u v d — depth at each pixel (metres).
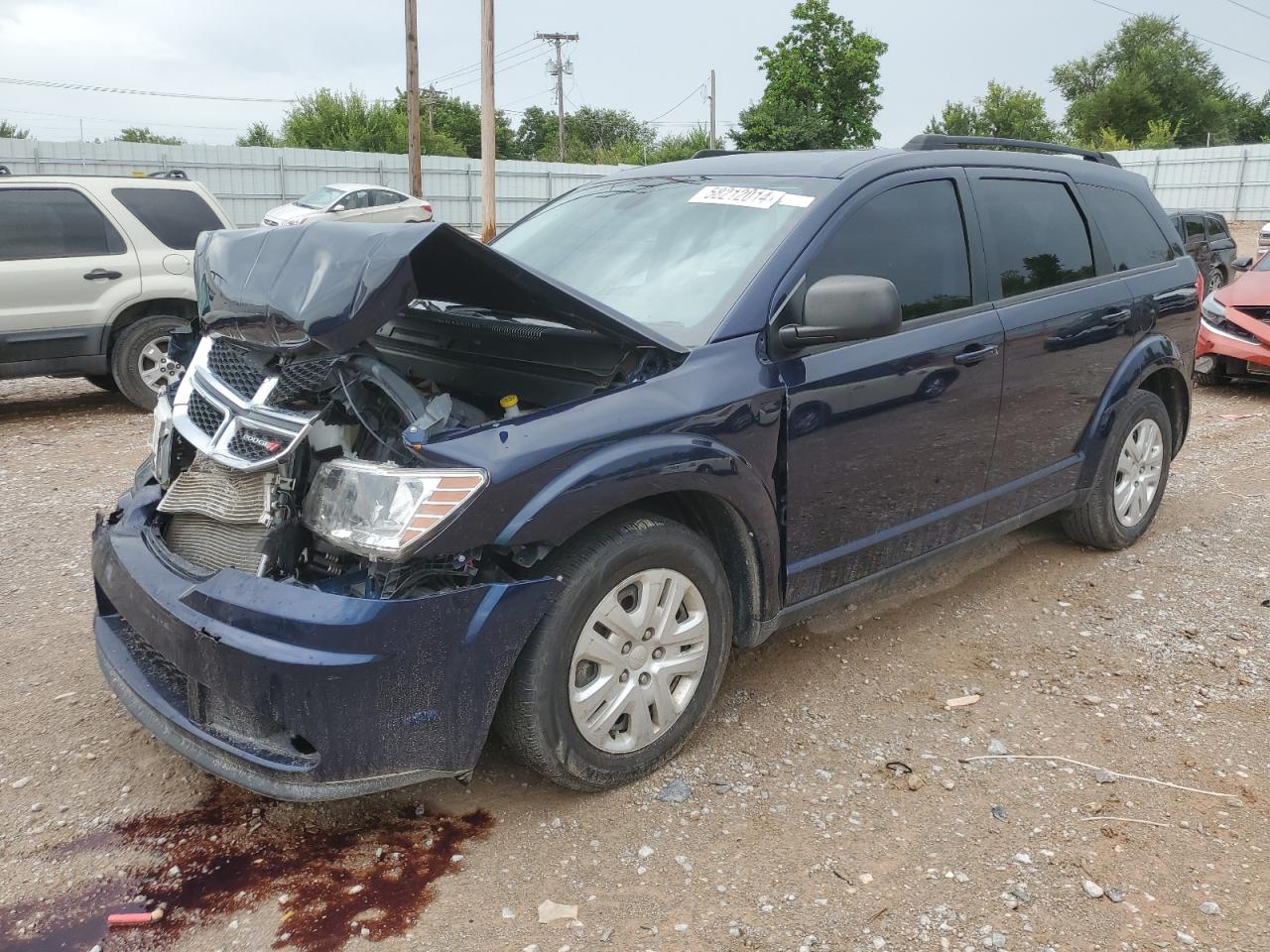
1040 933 2.36
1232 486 6.15
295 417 2.61
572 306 2.64
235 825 2.78
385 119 46.50
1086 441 4.48
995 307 3.84
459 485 2.42
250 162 30.94
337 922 2.40
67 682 3.59
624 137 85.50
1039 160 4.33
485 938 2.35
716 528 3.12
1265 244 20.77
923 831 2.75
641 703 2.89
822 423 3.19
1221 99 64.31
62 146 28.48
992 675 3.66
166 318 8.15
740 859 2.63
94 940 2.35
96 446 7.11
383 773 2.47
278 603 2.41
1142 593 4.41
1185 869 2.59
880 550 3.55
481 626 2.50
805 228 3.28
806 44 36.59
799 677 3.63
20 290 7.53
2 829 2.75
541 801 2.89
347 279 2.47
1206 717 3.36
